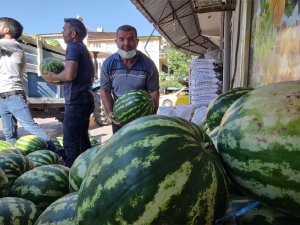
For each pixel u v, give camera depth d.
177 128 1.19
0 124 12.08
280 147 1.09
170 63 33.31
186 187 1.06
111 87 4.82
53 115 10.27
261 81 3.58
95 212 1.12
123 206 1.06
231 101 1.92
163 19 10.68
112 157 1.15
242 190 1.24
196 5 7.60
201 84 8.45
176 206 1.04
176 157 1.09
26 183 2.44
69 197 1.85
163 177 1.06
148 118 1.25
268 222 1.21
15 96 5.96
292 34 2.43
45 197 2.42
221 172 1.16
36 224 1.79
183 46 17.58
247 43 4.61
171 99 16.67
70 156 4.81
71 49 4.60
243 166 1.16
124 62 4.64
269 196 1.13
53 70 5.92
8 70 5.92
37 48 9.30
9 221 1.89
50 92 9.80
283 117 1.12
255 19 4.17
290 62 2.47
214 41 16.47
